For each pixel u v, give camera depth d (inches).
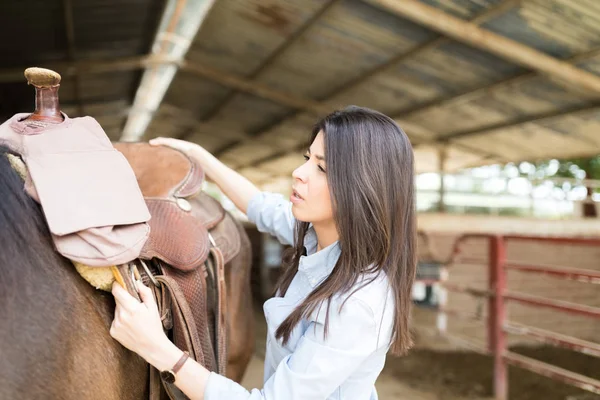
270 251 233.9
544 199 292.8
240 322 60.3
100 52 241.1
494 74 191.5
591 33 145.2
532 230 193.3
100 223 29.9
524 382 125.8
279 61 242.5
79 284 31.6
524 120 228.1
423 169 366.6
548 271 103.1
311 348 30.9
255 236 247.9
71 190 30.4
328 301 30.9
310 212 34.1
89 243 29.6
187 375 30.7
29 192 30.5
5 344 27.1
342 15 177.2
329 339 30.7
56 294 29.8
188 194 46.6
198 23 222.2
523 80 186.7
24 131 32.7
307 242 40.6
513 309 181.0
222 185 52.7
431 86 220.1
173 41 247.1
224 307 43.1
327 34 197.2
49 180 30.2
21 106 284.2
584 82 167.3
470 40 158.2
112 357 32.4
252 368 131.3
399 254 33.0
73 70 251.6
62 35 206.4
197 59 271.4
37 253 29.9
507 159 305.0
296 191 34.4
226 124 398.6
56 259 30.7
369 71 223.1
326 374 30.5
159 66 280.8
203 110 377.1
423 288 175.6
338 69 231.0
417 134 297.3
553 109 207.8
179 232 40.7
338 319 30.7
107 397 31.6
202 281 40.2
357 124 32.6
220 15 209.6
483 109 230.5
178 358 30.7
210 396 30.3
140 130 500.1
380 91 244.8
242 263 61.5
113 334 31.3
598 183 292.7
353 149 32.0
